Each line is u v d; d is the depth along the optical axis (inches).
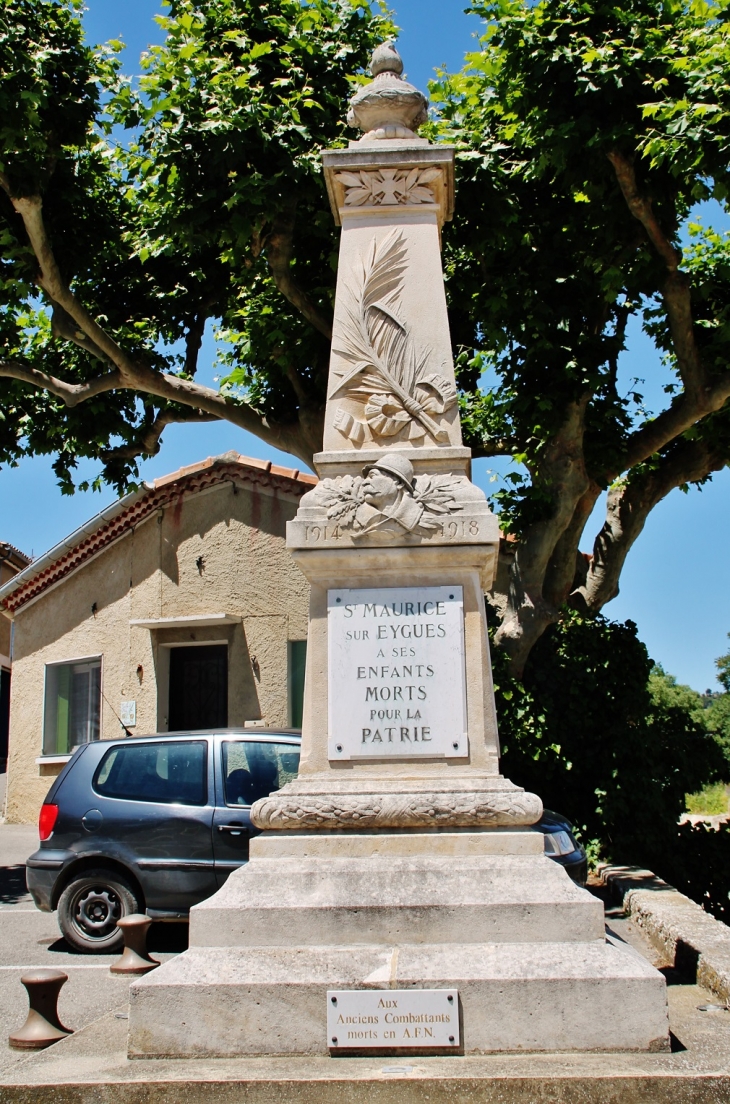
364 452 210.1
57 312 466.9
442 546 198.1
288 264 418.9
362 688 195.3
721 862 451.2
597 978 152.9
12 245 447.2
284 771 317.7
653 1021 151.2
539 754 442.3
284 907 168.2
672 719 483.5
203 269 486.0
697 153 365.4
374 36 425.4
